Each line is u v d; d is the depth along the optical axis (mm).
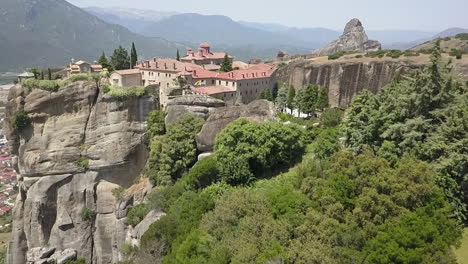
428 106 46156
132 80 102438
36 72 96250
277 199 45219
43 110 90500
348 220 38125
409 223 35188
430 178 38938
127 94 90938
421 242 33406
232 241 41375
